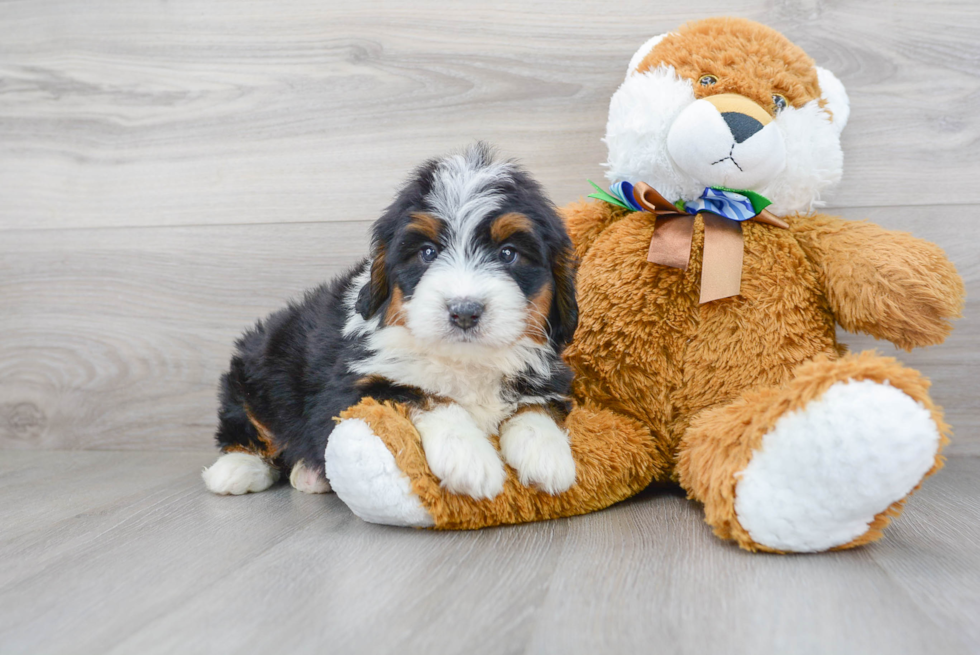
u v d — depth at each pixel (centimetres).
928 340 181
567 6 258
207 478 222
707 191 196
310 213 275
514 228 171
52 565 156
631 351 199
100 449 291
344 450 166
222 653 114
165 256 284
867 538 155
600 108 259
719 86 194
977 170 245
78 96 285
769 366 190
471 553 157
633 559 152
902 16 244
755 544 155
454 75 265
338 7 269
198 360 284
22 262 292
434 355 176
